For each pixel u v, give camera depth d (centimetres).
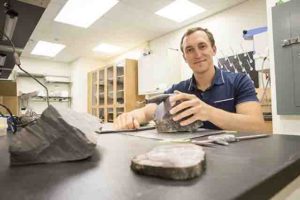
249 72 285
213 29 344
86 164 36
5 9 96
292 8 157
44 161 37
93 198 22
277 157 38
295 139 58
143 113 105
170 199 21
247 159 37
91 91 557
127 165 35
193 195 22
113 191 24
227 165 33
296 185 39
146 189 24
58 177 29
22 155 36
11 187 26
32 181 28
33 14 103
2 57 165
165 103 79
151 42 454
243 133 71
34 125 39
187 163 28
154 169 28
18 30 120
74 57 582
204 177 28
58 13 330
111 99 482
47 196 23
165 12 332
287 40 159
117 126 95
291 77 158
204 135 67
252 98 123
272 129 173
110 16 343
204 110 82
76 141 39
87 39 444
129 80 434
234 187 24
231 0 303
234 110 129
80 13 332
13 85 198
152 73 400
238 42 312
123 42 464
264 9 288
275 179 29
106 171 32
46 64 603
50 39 439
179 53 388
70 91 630
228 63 309
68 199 22
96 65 603
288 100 159
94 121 59
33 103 552
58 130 38
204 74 143
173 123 76
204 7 321
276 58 165
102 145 54
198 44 141
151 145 53
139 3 304
